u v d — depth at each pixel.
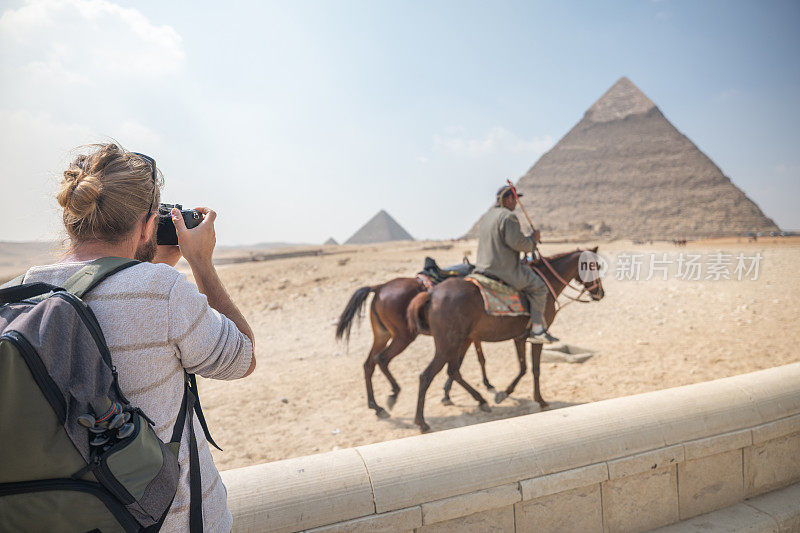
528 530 2.58
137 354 1.27
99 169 1.43
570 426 2.76
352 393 8.07
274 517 2.12
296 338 12.37
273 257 71.81
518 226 6.16
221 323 1.45
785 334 9.96
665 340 10.32
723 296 15.41
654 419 2.94
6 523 1.10
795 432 3.40
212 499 1.47
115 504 1.16
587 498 2.72
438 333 6.14
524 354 7.14
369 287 7.02
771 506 3.17
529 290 6.46
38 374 1.08
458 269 7.21
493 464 2.48
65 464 1.11
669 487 2.96
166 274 1.37
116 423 1.16
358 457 2.40
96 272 1.29
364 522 2.22
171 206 1.73
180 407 1.39
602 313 14.11
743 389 3.33
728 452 3.14
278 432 6.50
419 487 2.32
